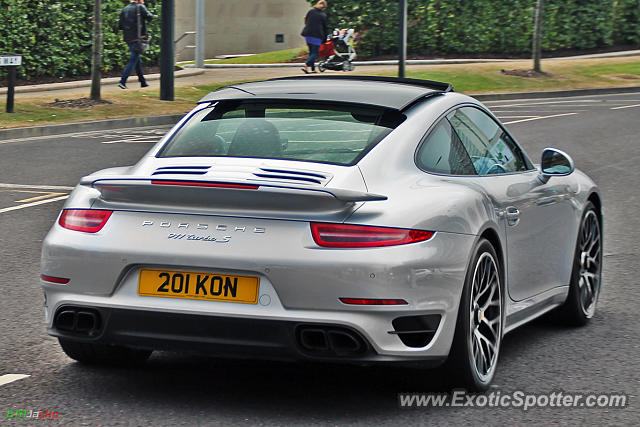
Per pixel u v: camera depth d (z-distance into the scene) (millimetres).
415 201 5535
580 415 5582
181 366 6527
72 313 5668
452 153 6254
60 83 29188
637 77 35531
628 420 5504
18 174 15555
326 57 33500
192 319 5352
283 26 41000
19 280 9062
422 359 5434
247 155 5918
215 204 5398
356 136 5961
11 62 22891
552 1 40500
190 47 39781
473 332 5867
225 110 6430
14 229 11430
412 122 6117
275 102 6410
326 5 36812
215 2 40500
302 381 6188
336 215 5305
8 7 28562
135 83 30000
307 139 5969
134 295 5469
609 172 16516
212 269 5340
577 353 6941
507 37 39844
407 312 5293
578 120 24531
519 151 7273
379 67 35219
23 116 22719
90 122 22531
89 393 5887
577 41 41500
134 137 20859
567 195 7434
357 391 5973
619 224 12258
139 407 5629
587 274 7871
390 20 38031
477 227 5777
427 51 39250
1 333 7289
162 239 5406
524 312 6820
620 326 7762
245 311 5285
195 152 6047
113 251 5465
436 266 5402
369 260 5207
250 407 5656
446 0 38656
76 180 15031
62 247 5609
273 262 5238
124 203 5574
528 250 6730
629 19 43094
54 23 29891
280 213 5328
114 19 31609
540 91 31641
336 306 5215
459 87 31594
